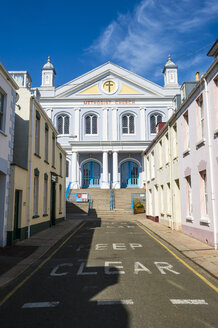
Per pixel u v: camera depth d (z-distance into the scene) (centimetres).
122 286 609
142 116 3759
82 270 749
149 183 2319
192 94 1228
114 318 447
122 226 1794
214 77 998
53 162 1933
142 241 1220
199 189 1173
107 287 603
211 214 1040
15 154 1322
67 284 630
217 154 995
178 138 1478
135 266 787
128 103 3794
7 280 656
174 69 3966
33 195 1403
